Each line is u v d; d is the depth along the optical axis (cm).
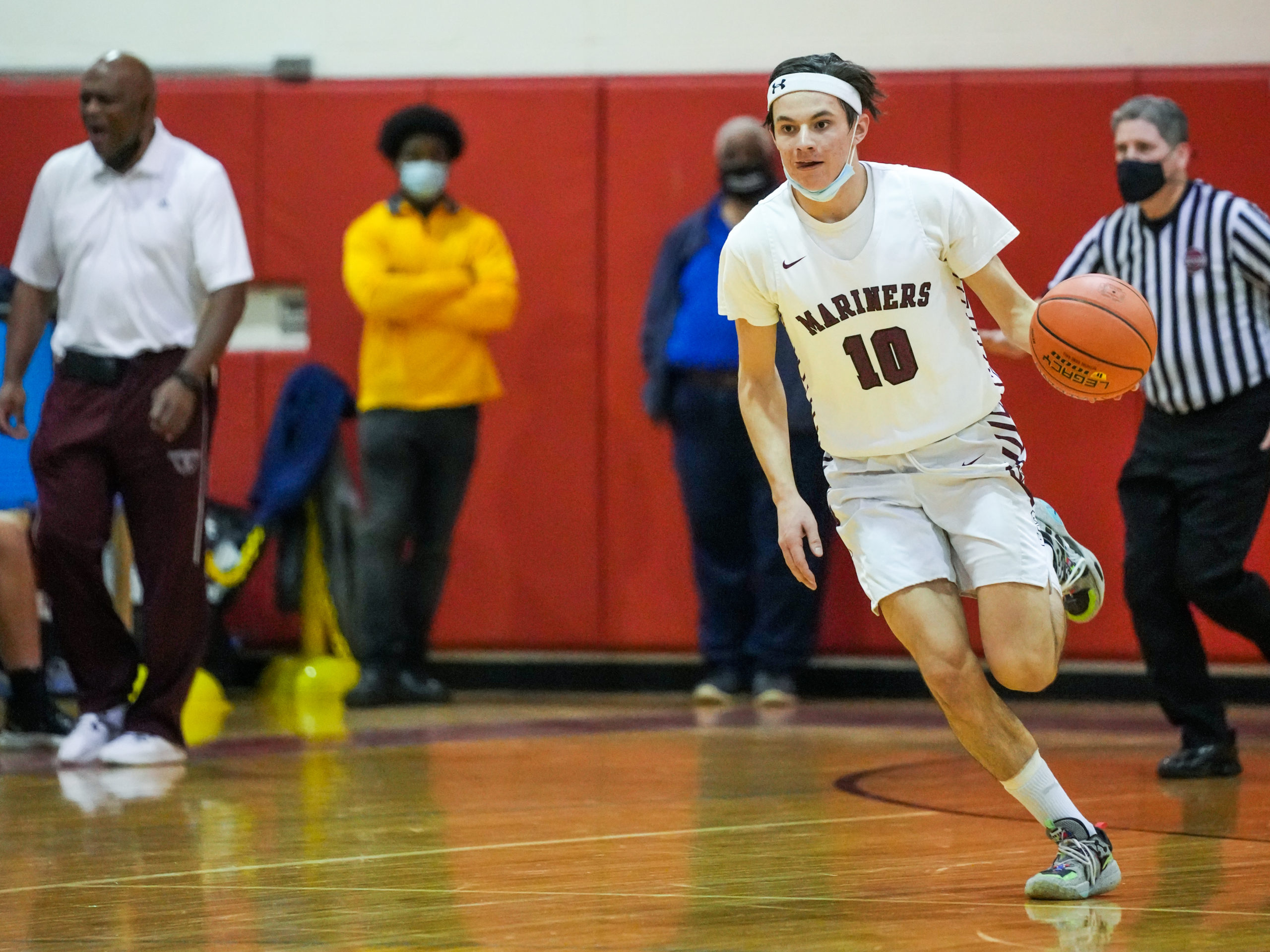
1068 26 2244
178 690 1569
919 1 2270
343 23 2369
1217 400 1423
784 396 984
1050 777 914
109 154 1539
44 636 2134
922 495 923
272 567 2306
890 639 2198
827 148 880
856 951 765
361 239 2114
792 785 1380
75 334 1545
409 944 794
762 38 2305
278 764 1542
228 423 2322
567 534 2288
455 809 1258
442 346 2102
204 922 851
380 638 2119
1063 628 909
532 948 781
